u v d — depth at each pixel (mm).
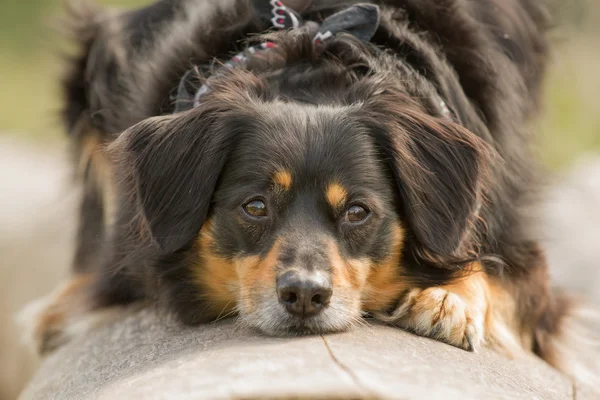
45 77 25547
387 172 6312
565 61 10578
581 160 17281
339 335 5641
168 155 6297
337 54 6844
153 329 6754
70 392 5797
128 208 6742
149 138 6387
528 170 7988
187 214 6258
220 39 7242
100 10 9750
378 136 6301
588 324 8523
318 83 6668
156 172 6309
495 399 4809
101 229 8828
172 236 6277
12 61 26156
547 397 5734
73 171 9562
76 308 8078
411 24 7441
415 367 4969
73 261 9266
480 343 6449
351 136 6195
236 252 6230
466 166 6418
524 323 7512
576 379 7441
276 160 6055
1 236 13266
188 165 6266
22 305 11859
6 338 11727
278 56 6797
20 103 23891
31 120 23188
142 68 7746
